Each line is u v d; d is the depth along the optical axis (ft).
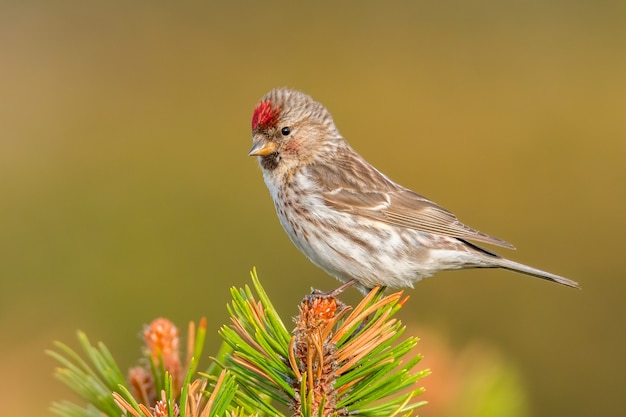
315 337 15.31
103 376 16.71
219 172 53.36
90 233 49.03
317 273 46.65
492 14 61.87
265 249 48.65
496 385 19.90
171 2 61.67
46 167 53.36
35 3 61.05
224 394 14.07
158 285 47.19
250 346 15.84
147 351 17.28
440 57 59.57
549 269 48.98
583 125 54.60
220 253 48.62
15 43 59.47
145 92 58.23
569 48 59.11
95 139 55.11
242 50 60.13
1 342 41.52
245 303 15.80
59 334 43.78
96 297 46.68
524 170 53.67
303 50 60.39
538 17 61.31
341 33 60.95
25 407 25.26
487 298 44.93
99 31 60.39
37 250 48.34
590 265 48.93
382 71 59.00
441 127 55.98
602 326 45.65
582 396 43.75
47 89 58.03
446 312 44.73
